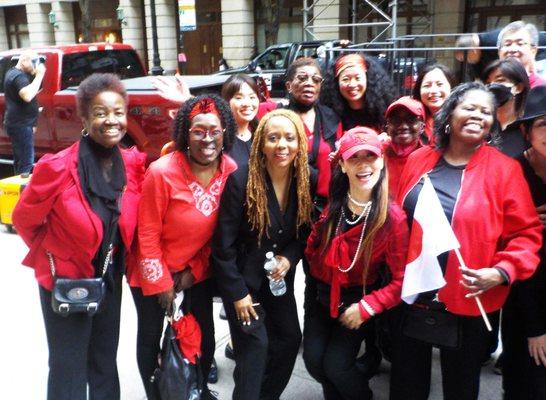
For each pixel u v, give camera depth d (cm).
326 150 310
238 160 278
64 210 220
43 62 718
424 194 219
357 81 330
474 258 213
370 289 256
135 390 306
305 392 302
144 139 626
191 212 239
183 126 235
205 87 636
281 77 1127
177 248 247
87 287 227
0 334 364
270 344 274
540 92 219
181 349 251
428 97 331
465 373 232
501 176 215
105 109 223
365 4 1600
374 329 297
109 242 231
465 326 225
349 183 239
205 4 1884
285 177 248
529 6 1488
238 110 320
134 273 253
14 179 586
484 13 1543
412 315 228
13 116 671
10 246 534
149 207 238
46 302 238
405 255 233
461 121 215
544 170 228
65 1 2097
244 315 249
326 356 258
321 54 973
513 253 210
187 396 248
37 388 308
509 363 246
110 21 2103
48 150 742
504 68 294
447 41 1530
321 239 247
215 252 247
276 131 235
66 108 705
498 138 243
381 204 231
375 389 302
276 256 255
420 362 239
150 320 259
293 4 1731
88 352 253
